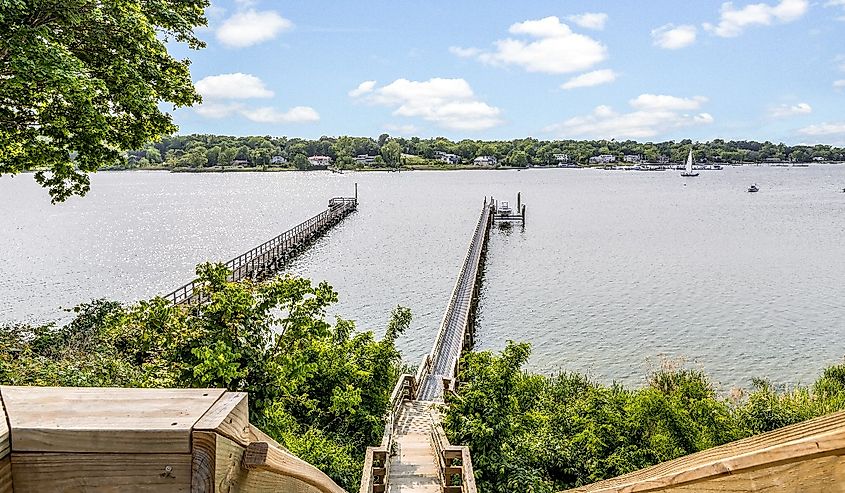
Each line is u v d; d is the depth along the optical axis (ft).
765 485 2.60
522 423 30.19
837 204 216.54
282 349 22.84
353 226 165.89
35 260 108.37
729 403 42.19
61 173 36.35
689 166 420.77
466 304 76.69
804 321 71.05
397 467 29.40
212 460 3.08
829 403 37.76
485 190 303.27
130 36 32.01
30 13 27.48
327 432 30.86
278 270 104.22
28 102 30.30
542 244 134.21
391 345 36.76
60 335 35.22
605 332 67.97
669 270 101.71
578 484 28.94
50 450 3.06
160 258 112.57
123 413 3.24
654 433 29.71
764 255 115.03
